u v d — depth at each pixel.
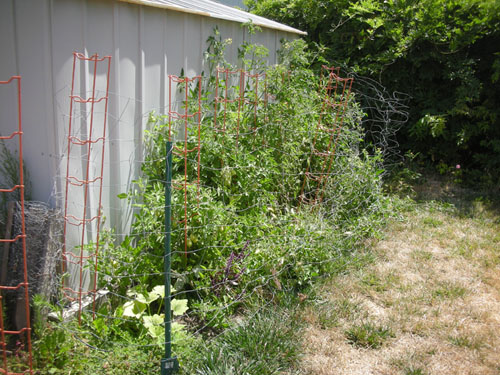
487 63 6.71
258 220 3.88
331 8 7.24
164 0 4.04
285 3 8.20
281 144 4.75
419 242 4.75
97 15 3.18
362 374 2.83
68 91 3.05
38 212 2.88
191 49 4.30
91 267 3.20
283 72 5.14
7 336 2.84
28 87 2.97
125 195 3.46
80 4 3.04
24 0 2.85
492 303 3.65
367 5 6.71
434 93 6.92
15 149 3.10
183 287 3.52
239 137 4.42
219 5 6.14
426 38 6.49
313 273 3.71
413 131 6.88
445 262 4.33
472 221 5.32
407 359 2.96
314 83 5.74
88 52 3.15
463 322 3.38
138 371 2.75
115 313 3.11
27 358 2.71
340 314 3.42
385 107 7.11
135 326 3.13
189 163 3.88
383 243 4.71
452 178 6.86
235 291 3.45
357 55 7.20
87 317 3.10
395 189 6.32
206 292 3.38
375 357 2.99
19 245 2.82
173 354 2.79
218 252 3.45
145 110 3.76
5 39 2.95
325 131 5.12
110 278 3.37
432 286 3.88
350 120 5.54
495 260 4.35
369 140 7.40
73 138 3.07
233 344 2.96
